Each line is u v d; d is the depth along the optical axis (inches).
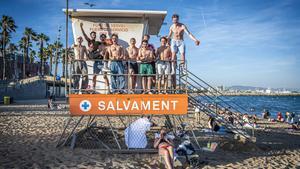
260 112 2176.4
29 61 3944.4
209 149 457.4
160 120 873.5
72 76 411.2
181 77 399.9
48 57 3607.3
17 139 496.7
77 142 462.0
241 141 499.2
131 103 391.2
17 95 2198.6
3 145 438.3
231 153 459.8
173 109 394.0
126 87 417.7
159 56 415.2
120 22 462.3
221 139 567.2
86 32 459.2
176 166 344.5
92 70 434.9
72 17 458.3
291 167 390.3
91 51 429.1
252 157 437.7
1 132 575.2
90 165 334.3
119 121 842.8
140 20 463.5
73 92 405.7
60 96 2920.8
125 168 331.0
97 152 402.0
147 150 398.0
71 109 389.4
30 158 358.3
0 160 343.9
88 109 390.0
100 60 384.5
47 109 1328.7
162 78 407.2
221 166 366.0
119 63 396.5
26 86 2330.2
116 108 390.3
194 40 404.2
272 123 1201.4
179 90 399.5
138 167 338.3
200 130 683.4
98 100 390.0
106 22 460.4
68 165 330.6
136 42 462.3
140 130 406.3
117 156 388.2
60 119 873.5
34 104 1701.5
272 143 605.3
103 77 431.8
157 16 462.0
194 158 361.7
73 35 458.9
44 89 2541.8
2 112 1103.0
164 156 327.6
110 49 404.8
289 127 1044.5
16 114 1024.9
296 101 4744.1
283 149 535.8
